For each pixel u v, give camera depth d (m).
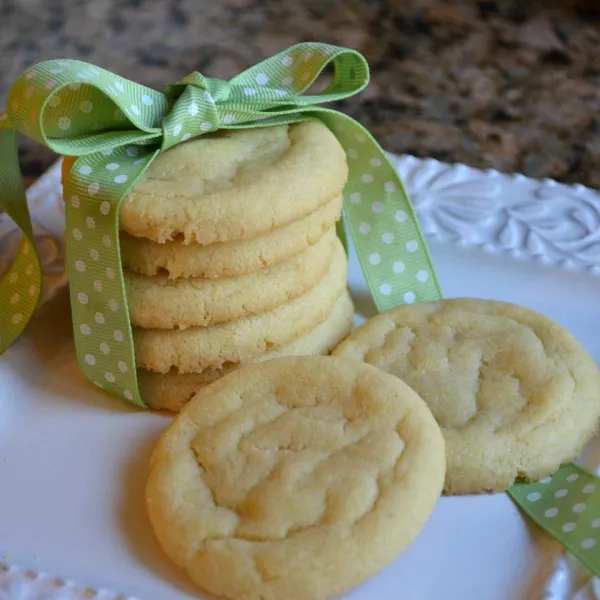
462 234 0.41
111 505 0.32
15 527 0.32
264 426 0.32
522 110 0.53
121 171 0.33
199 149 0.34
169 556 0.30
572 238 0.41
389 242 0.39
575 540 0.30
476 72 0.57
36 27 0.65
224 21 0.65
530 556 0.31
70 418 0.35
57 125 0.34
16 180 0.36
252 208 0.32
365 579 0.29
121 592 0.30
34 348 0.37
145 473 0.33
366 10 0.66
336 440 0.31
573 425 0.32
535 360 0.34
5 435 0.34
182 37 0.63
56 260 0.40
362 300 0.39
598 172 0.49
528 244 0.41
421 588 0.30
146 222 0.32
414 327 0.36
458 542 0.31
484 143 0.51
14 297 0.37
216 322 0.33
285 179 0.33
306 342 0.35
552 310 0.38
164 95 0.35
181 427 0.32
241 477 0.31
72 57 0.61
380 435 0.31
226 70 0.58
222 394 0.33
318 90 0.56
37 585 0.30
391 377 0.32
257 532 0.29
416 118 0.53
